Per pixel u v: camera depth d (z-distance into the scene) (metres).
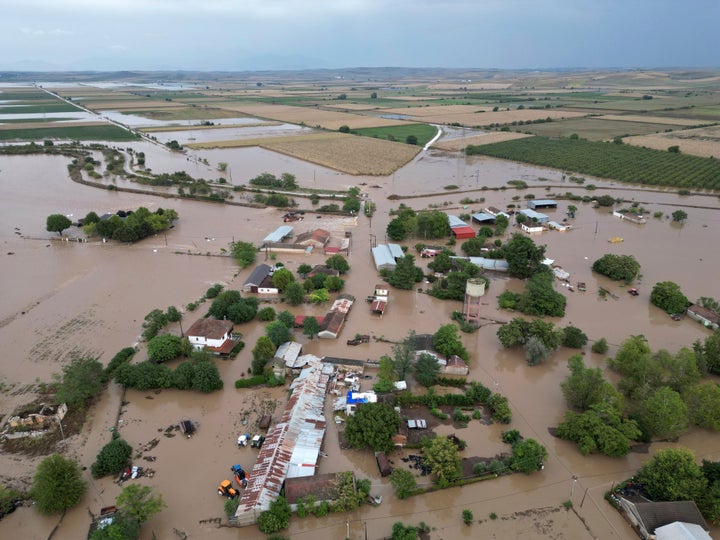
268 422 60.31
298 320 83.38
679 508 47.28
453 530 47.62
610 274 101.50
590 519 48.81
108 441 58.00
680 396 61.72
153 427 60.41
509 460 54.84
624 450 54.59
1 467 54.09
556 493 51.94
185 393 66.75
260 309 88.50
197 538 46.25
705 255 114.00
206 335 74.75
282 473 51.91
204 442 58.03
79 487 49.53
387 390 65.38
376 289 93.44
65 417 61.59
